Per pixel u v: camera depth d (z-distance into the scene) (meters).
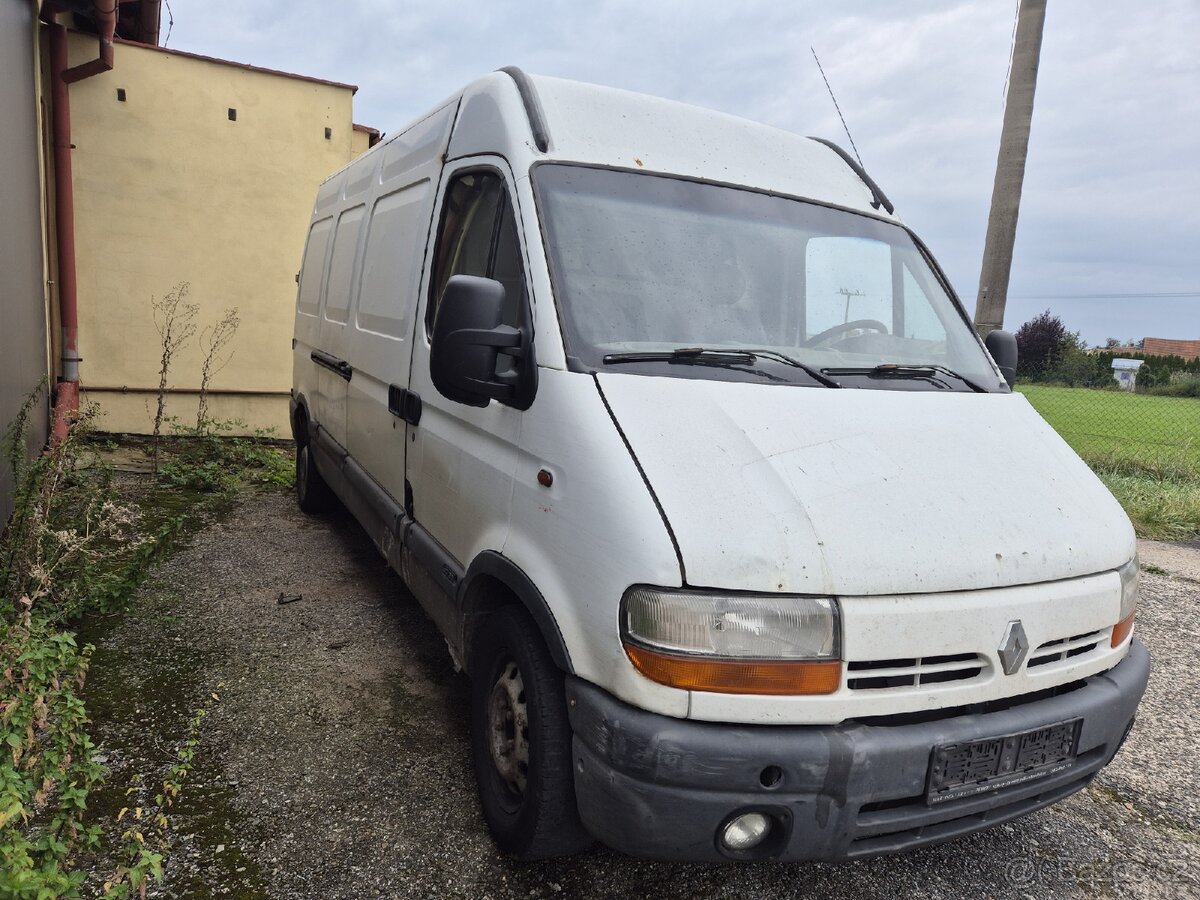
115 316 8.48
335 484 5.32
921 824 2.18
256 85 8.80
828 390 2.70
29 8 6.22
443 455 3.31
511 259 2.88
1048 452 2.83
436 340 2.60
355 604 4.75
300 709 3.53
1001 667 2.25
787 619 2.05
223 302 8.95
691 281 2.90
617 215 2.92
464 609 3.00
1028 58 7.43
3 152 4.75
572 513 2.34
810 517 2.18
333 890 2.49
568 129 3.08
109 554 4.36
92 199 8.24
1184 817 3.23
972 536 2.30
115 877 2.06
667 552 2.07
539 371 2.60
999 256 7.78
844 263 3.33
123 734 3.21
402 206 4.15
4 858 1.85
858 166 3.90
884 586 2.12
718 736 2.04
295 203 9.17
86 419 4.95
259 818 2.79
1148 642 5.07
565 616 2.31
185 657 3.93
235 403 9.20
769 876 2.71
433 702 3.67
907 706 2.14
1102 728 2.45
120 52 8.15
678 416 2.38
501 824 2.67
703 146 3.36
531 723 2.47
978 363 3.41
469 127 3.43
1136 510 8.21
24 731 2.29
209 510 6.51
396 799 2.95
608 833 2.17
